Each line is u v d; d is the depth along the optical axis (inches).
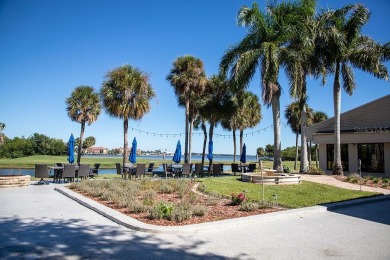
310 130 1049.5
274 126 733.3
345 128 963.3
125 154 882.1
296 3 748.0
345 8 759.7
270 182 569.9
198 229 243.9
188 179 615.2
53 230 238.5
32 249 192.1
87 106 1065.5
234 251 197.0
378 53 748.6
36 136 2492.6
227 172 1044.5
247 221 273.9
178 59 1007.0
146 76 886.4
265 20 745.6
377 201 424.8
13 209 321.7
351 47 773.9
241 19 744.3
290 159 2527.1
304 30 696.4
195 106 1077.1
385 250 202.8
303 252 197.2
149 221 267.6
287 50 703.1
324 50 780.6
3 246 197.2
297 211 318.7
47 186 537.6
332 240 225.0
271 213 305.1
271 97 712.4
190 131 1131.9
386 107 862.5
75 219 278.8
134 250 195.2
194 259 181.5
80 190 457.4
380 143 840.3
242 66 697.6
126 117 879.7
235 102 1015.0
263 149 2407.7
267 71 682.8
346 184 613.6
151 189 470.9
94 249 194.9
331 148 973.2
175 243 211.9
